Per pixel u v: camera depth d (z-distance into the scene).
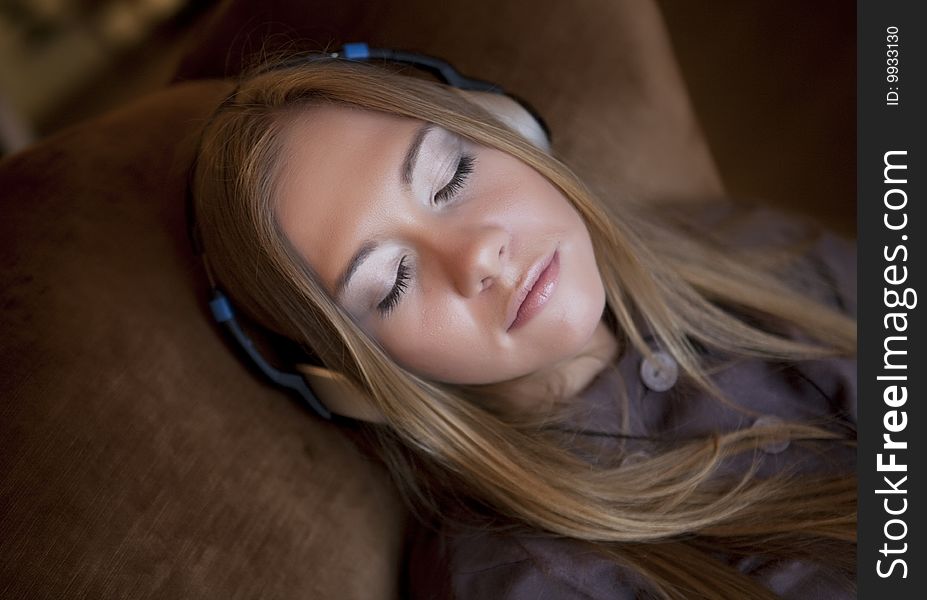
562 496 0.68
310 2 0.88
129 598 0.55
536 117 0.77
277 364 0.73
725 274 0.83
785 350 0.75
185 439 0.63
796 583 0.61
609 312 0.77
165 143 0.79
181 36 1.77
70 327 0.63
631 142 0.94
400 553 0.74
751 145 1.15
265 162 0.64
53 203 0.70
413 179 0.61
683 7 1.21
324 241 0.62
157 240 0.73
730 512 0.66
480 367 0.65
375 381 0.66
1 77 1.67
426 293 0.61
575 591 0.62
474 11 0.90
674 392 0.74
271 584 0.61
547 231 0.63
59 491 0.56
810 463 0.70
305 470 0.69
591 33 0.94
